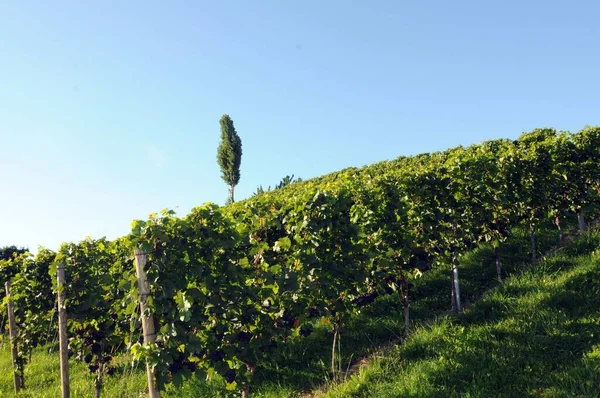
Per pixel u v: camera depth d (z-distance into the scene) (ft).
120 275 24.12
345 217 22.17
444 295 26.89
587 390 14.17
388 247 22.75
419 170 27.20
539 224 29.81
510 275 26.04
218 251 17.52
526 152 31.07
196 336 14.98
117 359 28.68
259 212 24.43
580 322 18.66
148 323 15.02
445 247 23.95
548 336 18.22
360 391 17.76
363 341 23.38
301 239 19.95
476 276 28.27
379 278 22.53
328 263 20.40
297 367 22.09
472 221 26.11
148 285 15.21
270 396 19.70
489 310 22.06
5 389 29.53
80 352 22.61
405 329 22.76
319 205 21.18
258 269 19.34
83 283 22.66
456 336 19.85
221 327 16.58
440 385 16.51
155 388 14.92
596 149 31.91
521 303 21.43
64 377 21.61
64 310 22.03
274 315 18.22
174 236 16.12
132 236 15.44
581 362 15.84
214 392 20.97
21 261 33.27
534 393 14.87
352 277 20.89
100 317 22.72
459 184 25.88
